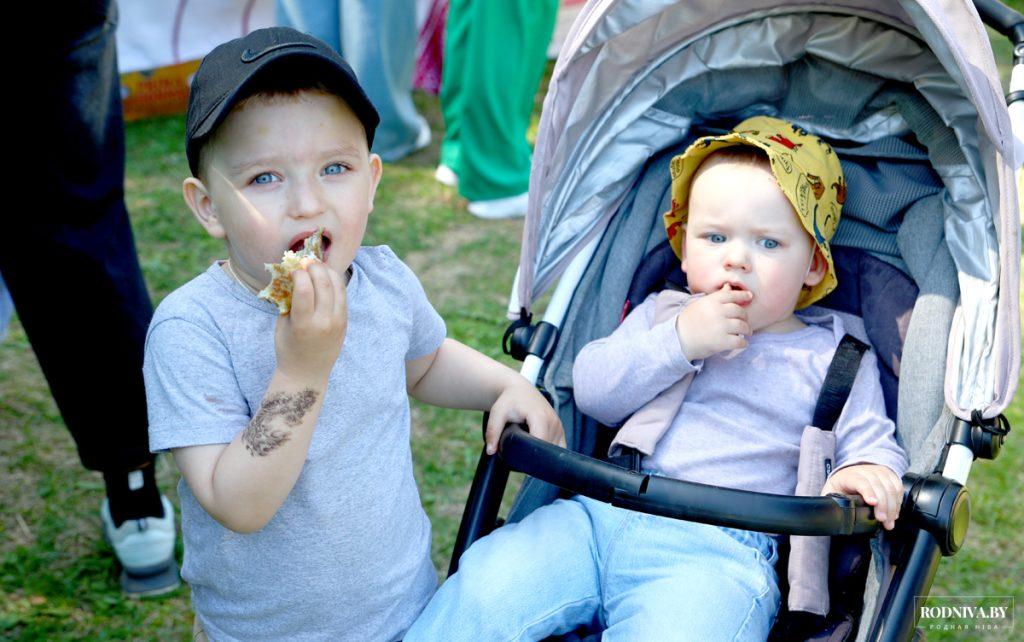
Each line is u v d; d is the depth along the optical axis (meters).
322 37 4.84
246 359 1.52
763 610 1.73
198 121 1.44
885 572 1.68
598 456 2.14
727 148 2.06
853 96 2.17
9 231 2.24
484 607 1.66
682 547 1.77
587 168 2.21
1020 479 3.35
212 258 4.31
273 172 1.46
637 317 2.14
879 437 1.91
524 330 2.12
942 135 2.06
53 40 2.09
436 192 4.95
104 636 2.64
